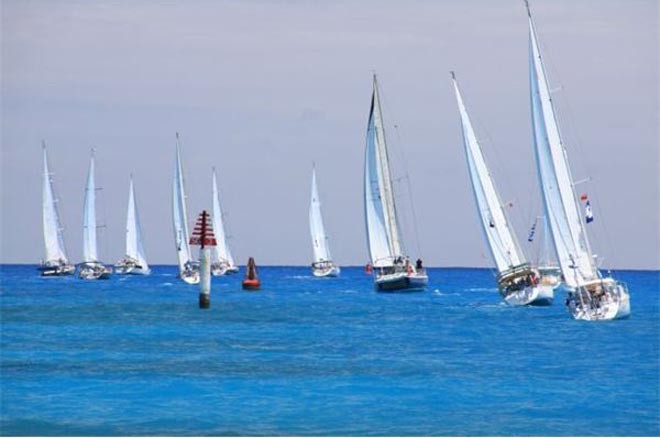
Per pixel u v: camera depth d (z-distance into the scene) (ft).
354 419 320.70
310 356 481.87
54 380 401.70
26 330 620.90
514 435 298.76
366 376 410.93
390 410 335.47
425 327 630.33
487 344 525.34
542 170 618.85
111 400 355.97
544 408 337.93
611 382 391.04
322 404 346.74
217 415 327.47
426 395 363.56
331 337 575.38
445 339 554.87
